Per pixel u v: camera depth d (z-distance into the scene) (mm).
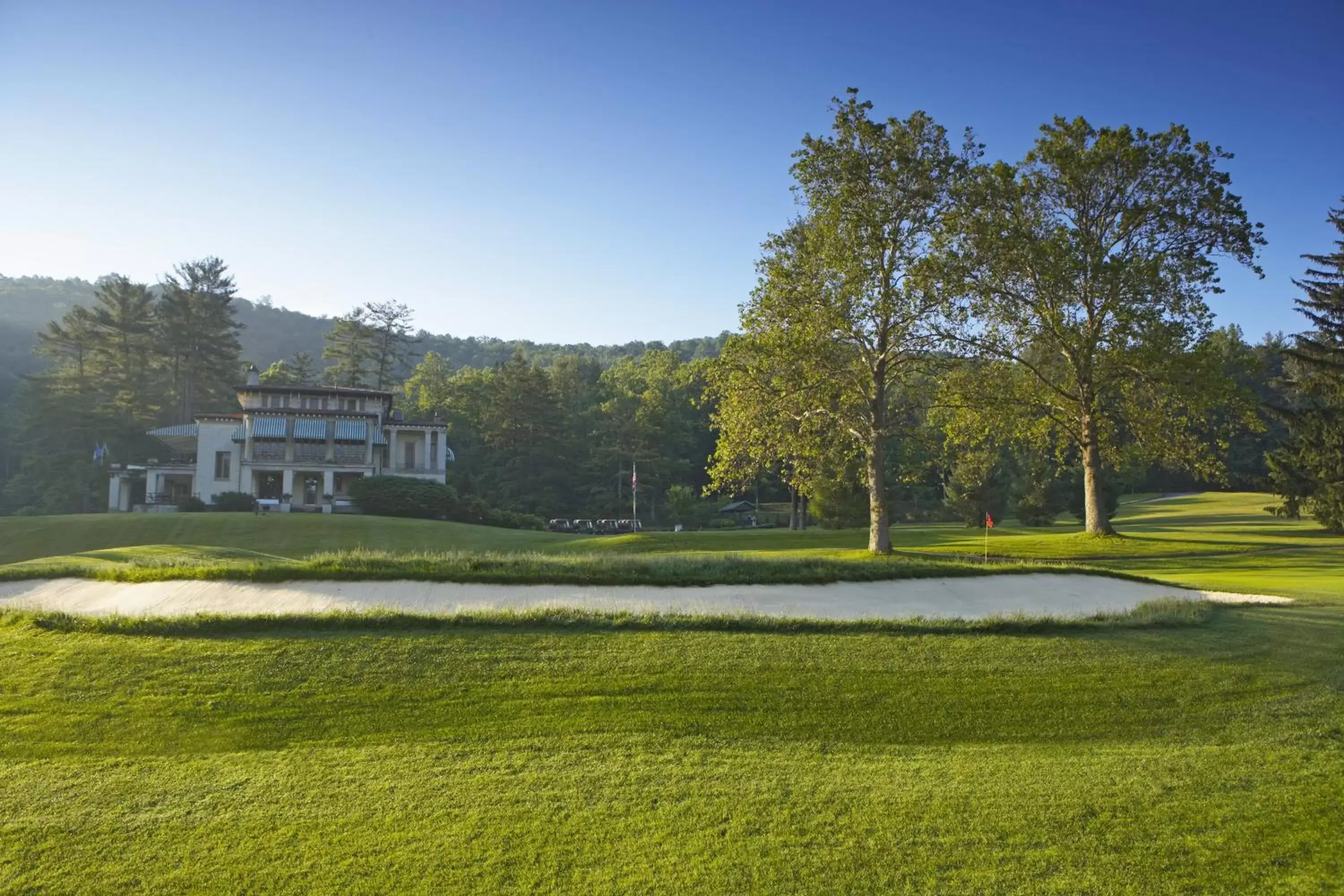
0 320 157000
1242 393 36656
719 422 32031
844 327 29531
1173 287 36219
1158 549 35000
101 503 71562
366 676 11367
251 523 48281
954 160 30266
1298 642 13539
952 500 59469
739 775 8656
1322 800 8078
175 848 7289
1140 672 11898
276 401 65375
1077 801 8055
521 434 83500
